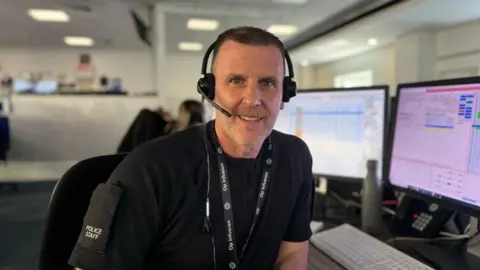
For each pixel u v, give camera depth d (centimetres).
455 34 514
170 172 70
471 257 96
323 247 101
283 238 87
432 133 104
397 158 118
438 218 110
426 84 107
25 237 270
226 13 494
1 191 373
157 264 74
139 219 68
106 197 67
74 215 83
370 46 707
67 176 84
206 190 73
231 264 75
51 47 827
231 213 74
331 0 383
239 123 70
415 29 562
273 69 70
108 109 410
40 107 407
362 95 132
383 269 85
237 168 75
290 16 509
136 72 881
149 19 546
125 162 72
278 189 81
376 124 128
